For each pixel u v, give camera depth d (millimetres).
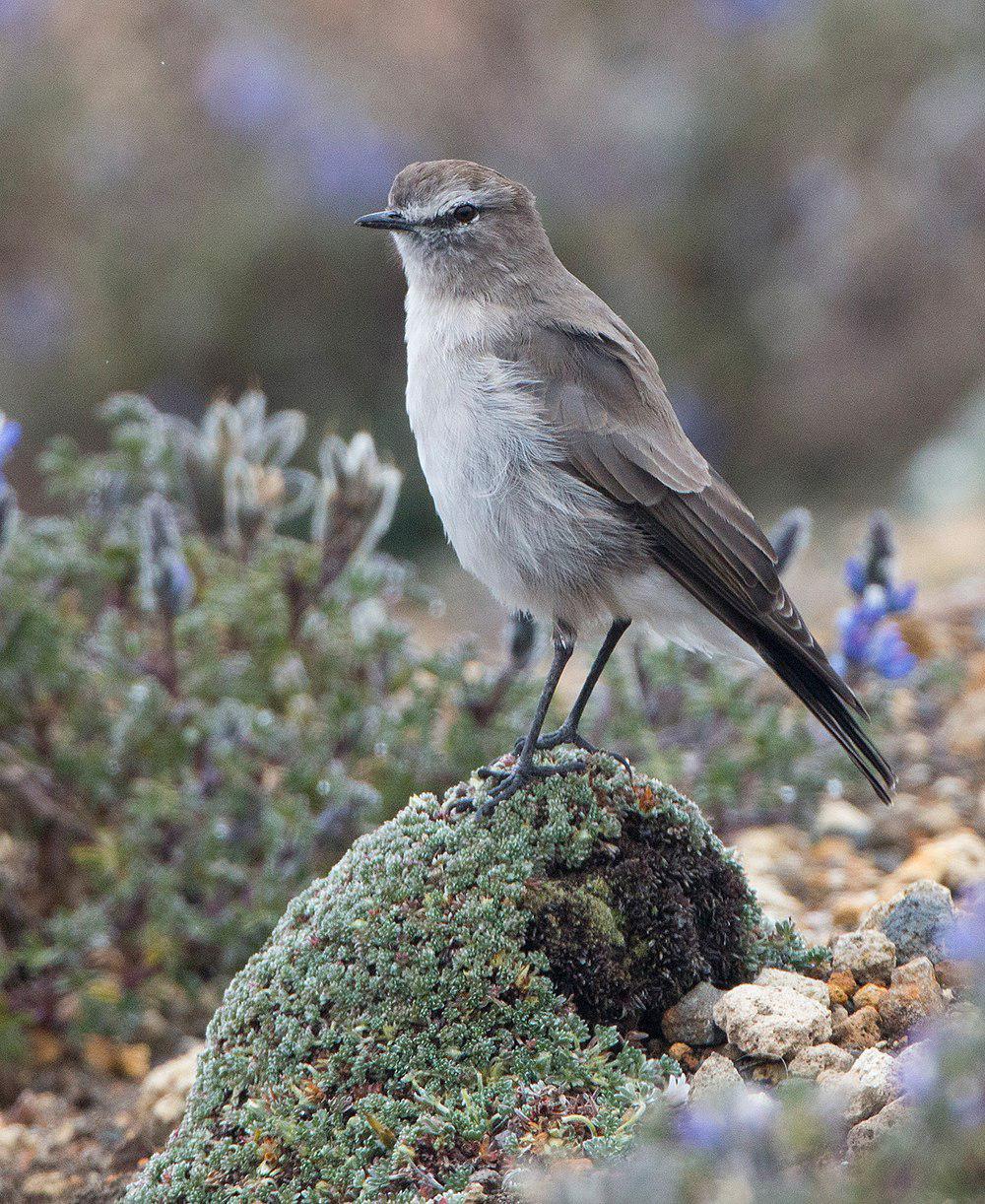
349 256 26531
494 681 11297
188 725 11125
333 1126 6969
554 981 7406
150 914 10828
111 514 11727
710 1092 6465
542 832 7641
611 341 9062
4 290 28016
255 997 7398
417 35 31641
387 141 28594
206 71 29953
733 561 8750
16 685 11117
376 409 25828
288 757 11414
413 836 7648
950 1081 4992
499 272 9406
